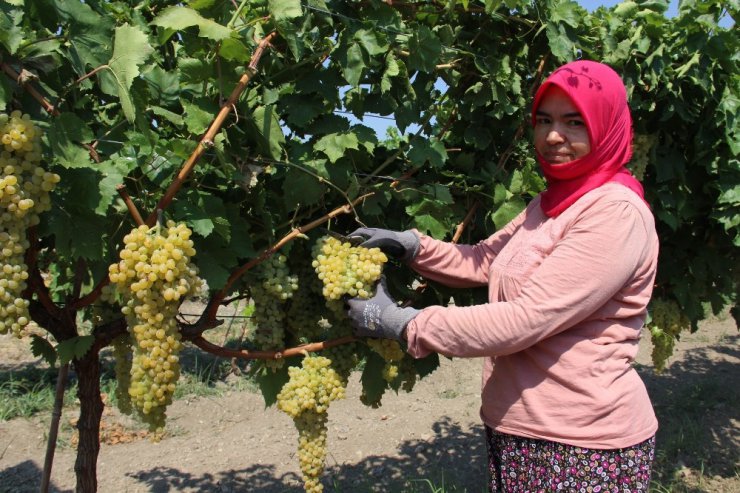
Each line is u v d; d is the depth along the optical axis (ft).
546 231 7.00
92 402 7.97
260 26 6.89
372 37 7.31
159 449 19.10
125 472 17.42
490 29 9.01
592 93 6.68
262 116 6.88
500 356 7.20
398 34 7.84
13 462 17.62
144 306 5.74
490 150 9.80
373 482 17.06
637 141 12.21
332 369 7.68
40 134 5.38
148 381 5.85
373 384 8.99
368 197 8.02
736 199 12.80
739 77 12.94
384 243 7.82
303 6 7.09
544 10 8.84
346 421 21.63
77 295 7.14
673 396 23.48
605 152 6.85
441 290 9.11
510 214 8.89
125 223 6.68
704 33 11.76
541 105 7.11
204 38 6.48
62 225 6.02
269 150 6.98
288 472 17.65
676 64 12.34
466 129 9.37
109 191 5.89
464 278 8.45
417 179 9.09
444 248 8.33
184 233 5.83
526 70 9.93
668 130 13.10
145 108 5.86
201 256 6.84
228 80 6.51
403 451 19.11
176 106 7.25
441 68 8.64
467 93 9.05
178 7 5.94
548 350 6.63
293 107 7.64
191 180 6.99
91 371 7.86
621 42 11.51
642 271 6.54
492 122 9.68
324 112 7.85
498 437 7.29
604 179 6.85
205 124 6.46
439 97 9.80
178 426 20.95
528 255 7.02
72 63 5.83
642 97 12.54
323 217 7.52
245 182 7.06
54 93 5.99
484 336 6.39
